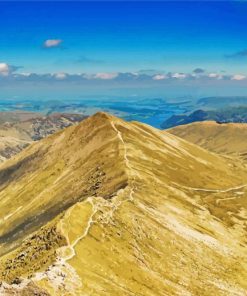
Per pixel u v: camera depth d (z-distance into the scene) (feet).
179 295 409.28
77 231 424.87
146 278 406.62
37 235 437.58
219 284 482.69
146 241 485.15
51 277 317.63
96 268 375.45
